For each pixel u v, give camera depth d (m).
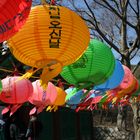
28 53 4.28
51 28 4.12
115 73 6.08
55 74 4.45
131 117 25.34
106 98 7.29
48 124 16.05
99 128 20.20
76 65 5.23
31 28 4.12
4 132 11.53
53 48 4.21
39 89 6.29
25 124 13.38
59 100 6.56
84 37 4.32
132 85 7.40
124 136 19.67
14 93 5.80
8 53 8.86
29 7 3.40
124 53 12.38
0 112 11.34
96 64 5.22
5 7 3.32
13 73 6.46
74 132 17.97
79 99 6.84
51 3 4.46
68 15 4.21
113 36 16.30
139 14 13.23
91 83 5.43
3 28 3.45
